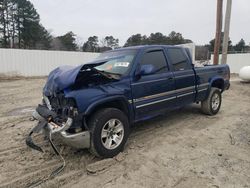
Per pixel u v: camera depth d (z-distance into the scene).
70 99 3.93
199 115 7.13
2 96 10.77
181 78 5.80
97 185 3.58
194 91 6.28
